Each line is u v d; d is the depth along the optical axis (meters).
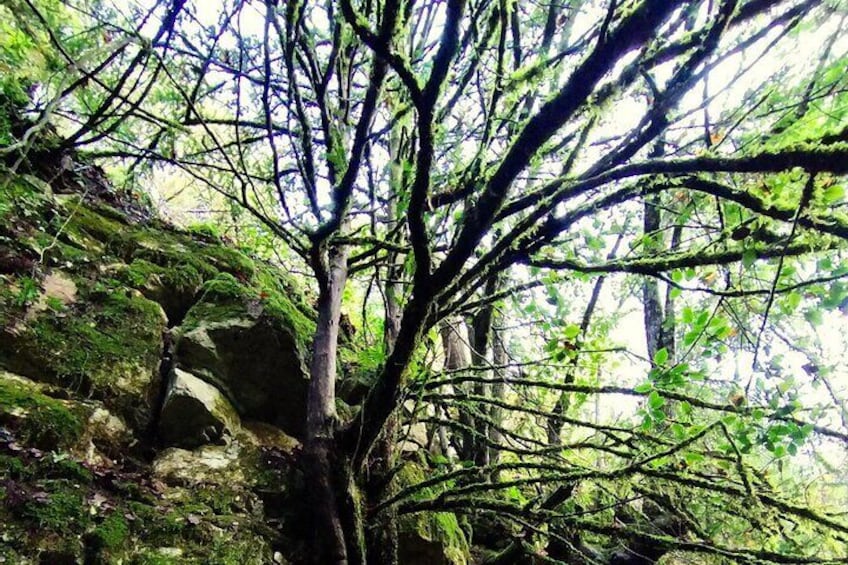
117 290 4.12
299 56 3.79
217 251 5.20
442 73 2.57
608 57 2.36
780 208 2.44
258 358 4.37
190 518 3.23
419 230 3.12
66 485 2.88
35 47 4.17
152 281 4.41
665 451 3.54
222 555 3.15
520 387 5.73
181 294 4.54
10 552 2.46
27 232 3.95
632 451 4.36
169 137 5.13
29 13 3.83
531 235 3.30
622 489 4.36
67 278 3.96
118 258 4.50
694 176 2.71
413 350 3.60
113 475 3.18
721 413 4.04
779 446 3.29
